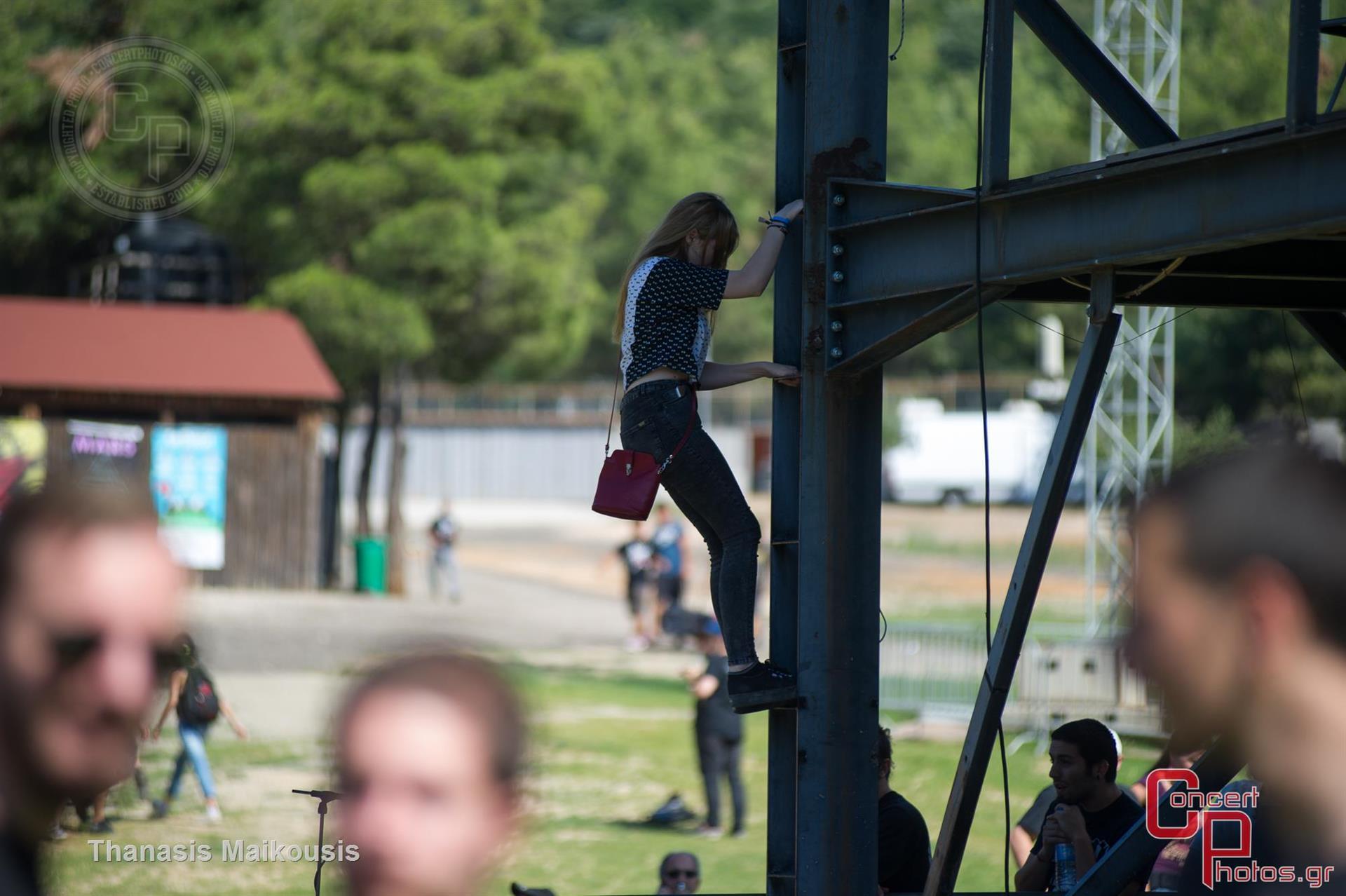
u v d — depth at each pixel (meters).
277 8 126.12
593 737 58.91
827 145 17.62
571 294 134.62
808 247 17.69
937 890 16.00
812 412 17.53
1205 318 145.00
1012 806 45.97
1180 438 107.06
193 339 107.44
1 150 116.00
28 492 4.80
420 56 116.56
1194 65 140.50
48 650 4.65
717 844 42.12
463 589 124.00
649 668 81.38
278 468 107.56
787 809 17.95
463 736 4.19
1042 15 19.03
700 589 118.38
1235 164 13.35
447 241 113.88
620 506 16.38
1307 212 12.69
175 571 4.86
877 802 17.47
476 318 121.44
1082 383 14.82
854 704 17.14
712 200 17.44
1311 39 12.74
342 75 117.00
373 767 4.18
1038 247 15.26
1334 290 19.55
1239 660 5.75
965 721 61.81
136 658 4.74
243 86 120.12
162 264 118.75
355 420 196.88
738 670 17.16
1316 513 5.63
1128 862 13.83
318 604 99.88
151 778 43.78
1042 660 57.12
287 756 47.19
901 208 16.80
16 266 125.31
